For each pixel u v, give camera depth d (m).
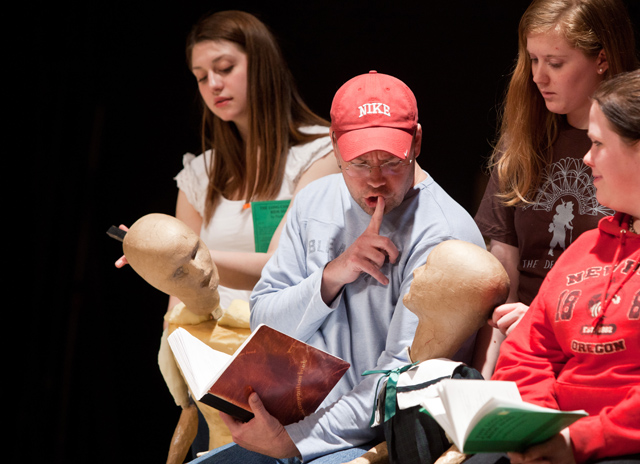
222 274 4.56
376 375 3.31
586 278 2.76
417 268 3.21
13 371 6.91
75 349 7.13
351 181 3.42
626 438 2.45
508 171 3.77
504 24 6.54
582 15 3.29
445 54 6.78
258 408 3.16
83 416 7.17
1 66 6.58
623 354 2.57
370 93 3.40
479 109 6.72
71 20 6.79
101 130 7.12
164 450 7.68
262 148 4.96
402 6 6.85
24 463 6.92
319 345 3.64
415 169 3.73
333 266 3.51
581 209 3.53
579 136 3.56
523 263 3.75
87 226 7.11
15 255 6.86
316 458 3.26
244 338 4.02
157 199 7.54
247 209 5.02
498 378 2.90
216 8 7.31
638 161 2.54
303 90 7.23
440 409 2.58
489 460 2.71
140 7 7.21
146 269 3.78
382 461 3.12
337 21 7.08
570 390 2.67
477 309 3.06
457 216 3.58
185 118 7.46
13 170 6.79
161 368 4.29
